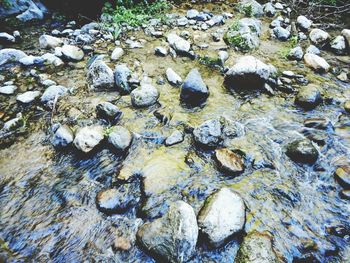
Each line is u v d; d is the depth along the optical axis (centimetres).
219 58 504
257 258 241
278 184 316
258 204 296
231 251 257
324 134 376
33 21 632
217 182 316
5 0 612
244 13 693
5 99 417
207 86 446
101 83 433
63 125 364
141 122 386
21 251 261
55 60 493
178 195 302
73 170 330
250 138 367
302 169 334
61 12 675
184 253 247
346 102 420
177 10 697
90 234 274
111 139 349
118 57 511
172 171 325
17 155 343
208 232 257
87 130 354
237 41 553
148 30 602
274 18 688
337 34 629
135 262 254
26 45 546
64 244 267
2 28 590
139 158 341
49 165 334
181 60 516
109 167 333
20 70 475
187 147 354
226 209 271
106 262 255
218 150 341
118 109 393
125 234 273
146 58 517
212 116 398
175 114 398
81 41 558
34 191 308
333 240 269
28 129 374
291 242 266
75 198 303
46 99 410
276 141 366
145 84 429
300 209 294
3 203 296
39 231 276
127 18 622
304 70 500
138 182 317
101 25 606
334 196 307
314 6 732
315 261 254
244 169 331
